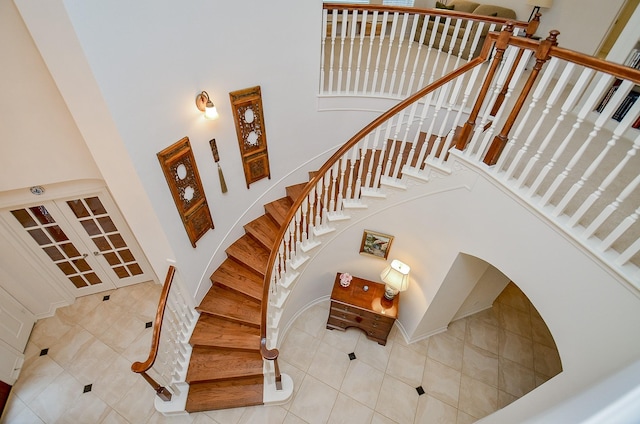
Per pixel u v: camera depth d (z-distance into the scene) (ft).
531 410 7.79
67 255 13.66
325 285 15.38
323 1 11.36
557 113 12.44
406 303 14.33
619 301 6.20
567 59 6.21
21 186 10.02
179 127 9.60
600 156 6.00
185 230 11.21
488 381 13.32
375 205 11.59
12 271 12.79
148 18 7.62
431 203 10.50
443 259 11.12
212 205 12.33
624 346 6.10
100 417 11.44
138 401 11.88
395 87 15.21
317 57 12.52
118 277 15.44
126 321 14.48
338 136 15.01
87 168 10.45
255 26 10.34
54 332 13.93
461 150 9.12
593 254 6.48
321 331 14.85
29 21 6.03
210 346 12.20
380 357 13.97
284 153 14.40
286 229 10.46
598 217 6.25
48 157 9.68
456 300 13.12
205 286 13.42
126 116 7.79
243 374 11.69
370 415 12.06
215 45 9.63
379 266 14.15
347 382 13.00
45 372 12.61
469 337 14.90
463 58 18.93
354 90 13.55
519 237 8.16
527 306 16.46
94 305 15.10
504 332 15.19
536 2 17.04
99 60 6.76
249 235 14.89
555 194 8.23
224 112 11.05
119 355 13.24
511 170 7.89
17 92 8.11
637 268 5.97
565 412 3.40
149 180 9.04
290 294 12.85
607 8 15.48
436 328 14.67
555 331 7.66
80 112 7.45
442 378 13.34
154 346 9.59
